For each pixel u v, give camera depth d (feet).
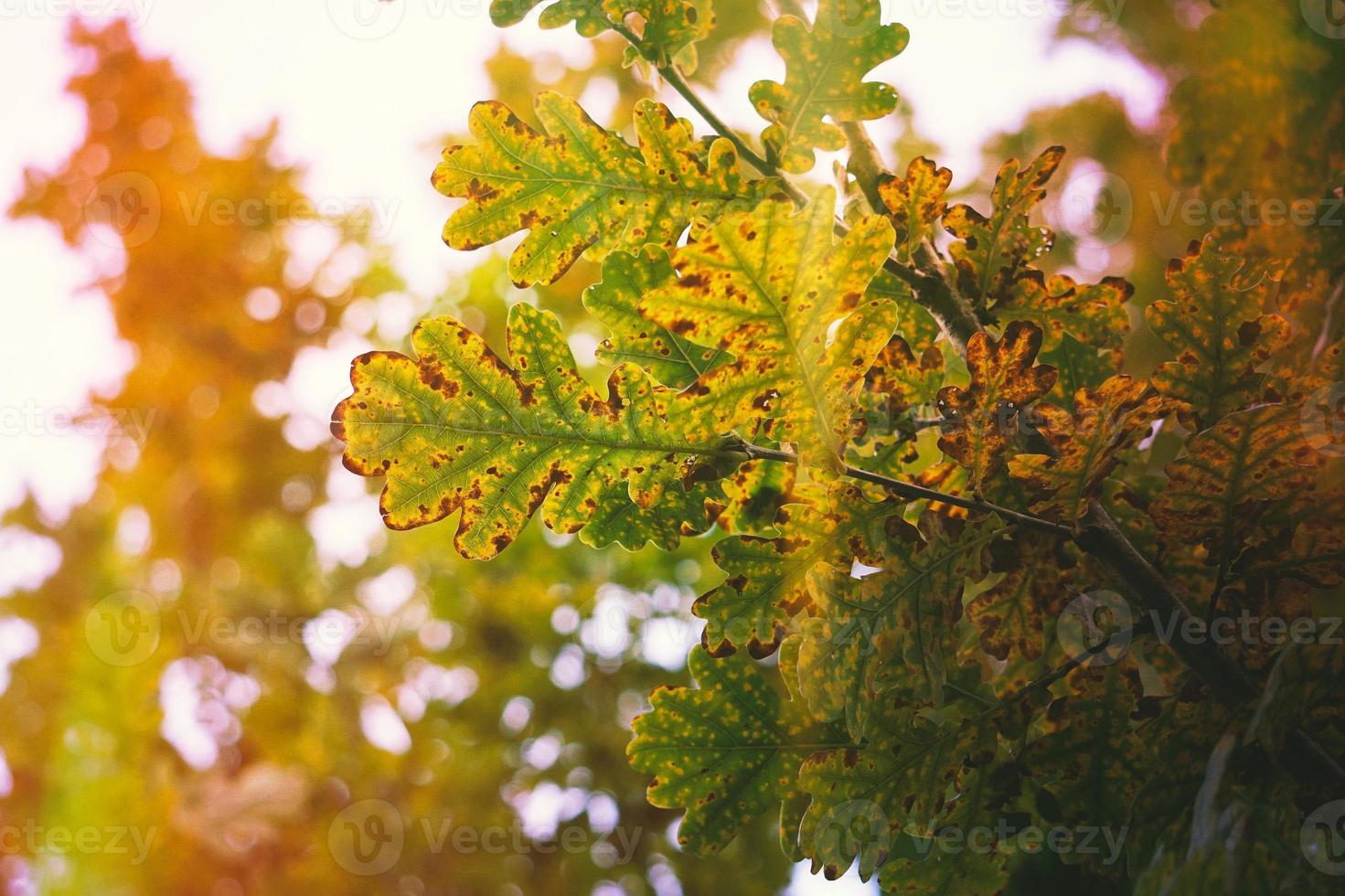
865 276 2.31
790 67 2.53
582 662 6.02
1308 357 2.62
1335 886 2.23
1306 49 2.73
